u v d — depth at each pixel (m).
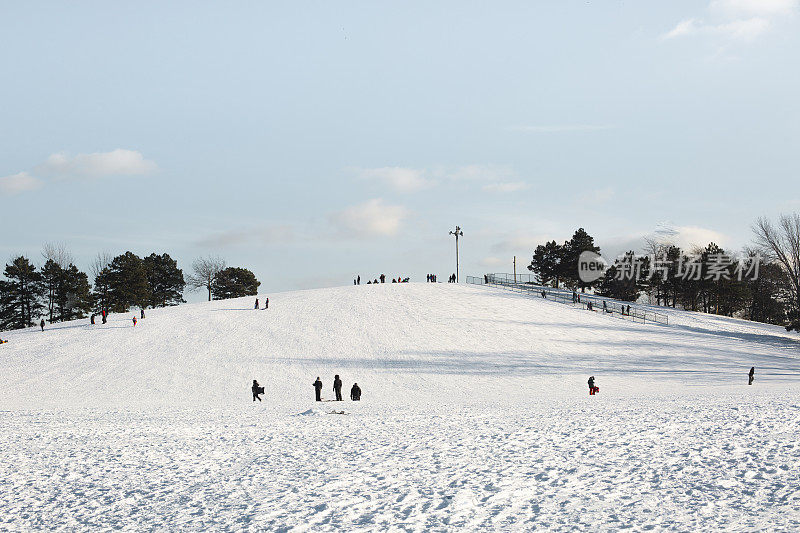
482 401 33.50
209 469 14.30
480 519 9.76
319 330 62.00
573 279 120.12
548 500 10.70
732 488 10.98
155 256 118.50
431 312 69.31
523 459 14.12
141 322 67.19
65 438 18.73
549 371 49.50
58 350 57.22
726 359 54.66
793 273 75.44
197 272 122.81
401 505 10.69
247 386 45.66
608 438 16.27
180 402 38.34
